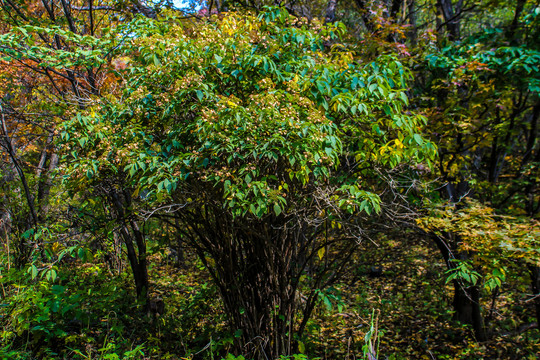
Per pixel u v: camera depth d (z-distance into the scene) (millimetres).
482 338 4789
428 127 4555
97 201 3688
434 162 4637
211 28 3049
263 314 3236
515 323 5090
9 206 5141
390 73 2891
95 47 3609
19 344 3027
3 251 4398
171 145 2650
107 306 3514
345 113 2818
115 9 5215
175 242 4641
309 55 3031
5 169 5836
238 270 3232
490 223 3471
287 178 2904
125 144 2652
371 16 5203
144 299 3910
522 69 4695
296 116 2426
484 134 4902
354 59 4688
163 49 2646
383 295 5855
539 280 4453
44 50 3186
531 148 5902
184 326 3908
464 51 4902
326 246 3279
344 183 3102
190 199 2709
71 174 2762
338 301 3309
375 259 5484
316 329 3711
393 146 2951
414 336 4836
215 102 2555
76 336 3068
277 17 3096
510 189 6090
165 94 2703
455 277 3305
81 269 5051
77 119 2756
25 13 5027
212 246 3236
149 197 2732
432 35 4730
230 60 2740
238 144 2350
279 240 3184
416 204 3916
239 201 2348
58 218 4918
